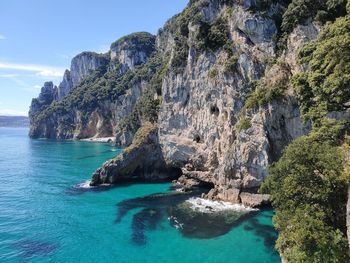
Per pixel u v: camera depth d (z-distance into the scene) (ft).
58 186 243.40
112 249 133.39
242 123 187.11
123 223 161.38
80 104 655.76
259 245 131.75
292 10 189.67
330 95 126.11
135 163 260.01
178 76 254.27
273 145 179.93
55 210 184.34
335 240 86.48
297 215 96.37
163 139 259.80
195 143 237.66
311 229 90.38
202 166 229.66
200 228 150.82
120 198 206.39
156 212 175.83
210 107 223.71
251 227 149.18
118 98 576.20
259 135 180.04
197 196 204.95
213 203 186.91
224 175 191.62
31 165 342.85
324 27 155.43
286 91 178.19
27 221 166.71
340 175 98.12
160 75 325.42
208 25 236.22
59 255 129.29
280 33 203.21
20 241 142.41
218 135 215.72
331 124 123.85
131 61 619.26
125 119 487.61
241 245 132.36
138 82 520.42
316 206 98.63
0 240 143.43
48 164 348.38
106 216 172.45
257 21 207.31
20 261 124.77
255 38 208.64
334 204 98.37
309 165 102.32
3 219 169.89
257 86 193.47
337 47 117.50
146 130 270.26
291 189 100.83
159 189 227.20
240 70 206.80
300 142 113.39
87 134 640.99
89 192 223.30
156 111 288.51
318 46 135.64
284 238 100.32
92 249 133.80
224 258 122.93
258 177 178.50
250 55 204.85
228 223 155.12
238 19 217.77
